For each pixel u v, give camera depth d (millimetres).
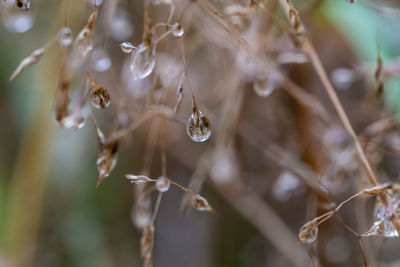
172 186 431
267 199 374
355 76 333
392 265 302
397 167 311
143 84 320
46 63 339
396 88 318
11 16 312
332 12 331
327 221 330
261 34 308
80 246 410
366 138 302
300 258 340
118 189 421
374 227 260
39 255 391
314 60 288
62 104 265
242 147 346
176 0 304
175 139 367
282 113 336
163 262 436
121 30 322
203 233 427
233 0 301
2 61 388
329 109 345
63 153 401
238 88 321
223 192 353
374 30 324
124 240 425
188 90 336
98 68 302
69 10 323
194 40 318
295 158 327
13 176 383
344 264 332
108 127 388
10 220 370
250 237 408
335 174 310
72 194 414
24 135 379
